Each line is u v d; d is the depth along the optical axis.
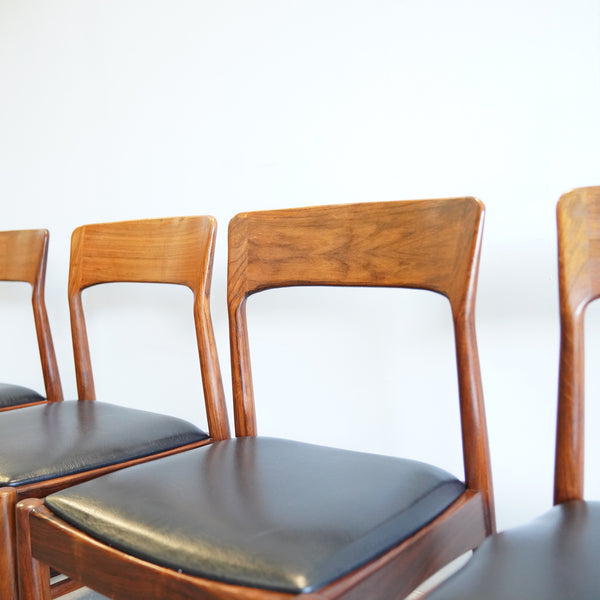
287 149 1.45
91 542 0.73
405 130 1.28
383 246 0.90
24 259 1.50
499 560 0.57
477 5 1.18
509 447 1.21
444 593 0.52
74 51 1.87
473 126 1.20
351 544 0.64
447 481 0.81
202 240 1.11
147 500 0.75
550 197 1.13
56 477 0.92
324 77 1.38
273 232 1.01
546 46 1.11
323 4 1.37
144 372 1.80
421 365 1.30
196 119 1.60
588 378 1.11
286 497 0.74
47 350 1.48
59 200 1.96
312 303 1.45
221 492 0.76
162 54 1.66
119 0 1.74
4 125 2.11
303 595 0.57
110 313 1.87
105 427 1.09
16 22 2.04
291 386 1.50
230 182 1.55
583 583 0.51
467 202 0.82
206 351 1.12
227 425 1.14
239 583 0.60
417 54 1.25
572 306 0.73
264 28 1.46
